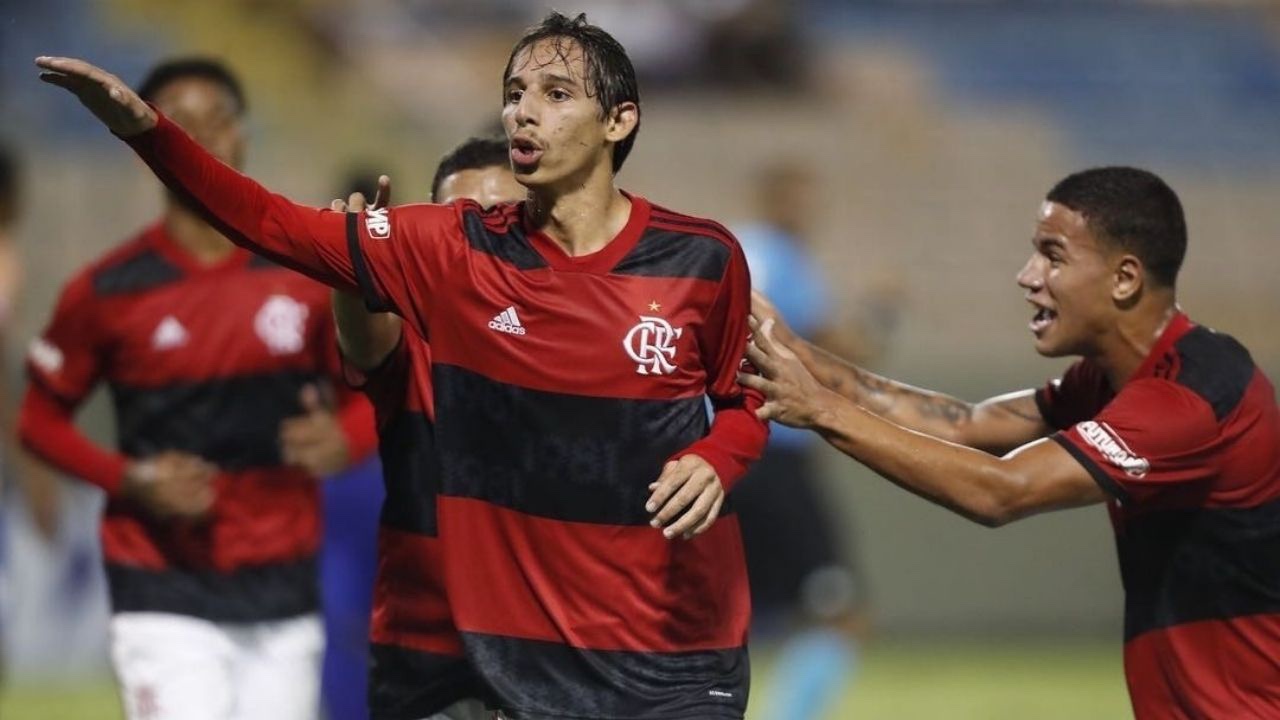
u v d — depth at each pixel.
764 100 74.25
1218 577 15.61
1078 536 52.75
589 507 13.69
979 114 76.12
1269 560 15.56
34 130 63.84
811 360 17.23
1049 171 74.00
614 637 13.77
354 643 24.95
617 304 13.57
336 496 24.86
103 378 20.69
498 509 13.84
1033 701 40.59
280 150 65.56
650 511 13.16
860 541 51.31
